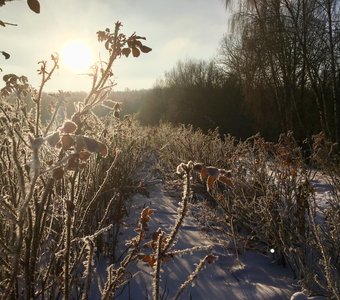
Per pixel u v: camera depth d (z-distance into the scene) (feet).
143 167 25.76
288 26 56.54
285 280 10.87
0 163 6.82
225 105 91.35
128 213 15.78
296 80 61.00
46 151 6.72
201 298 9.62
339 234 10.02
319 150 13.46
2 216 6.55
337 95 54.13
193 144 23.61
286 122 58.13
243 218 13.78
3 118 6.22
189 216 16.43
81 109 6.01
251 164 13.83
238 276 10.98
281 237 11.21
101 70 5.99
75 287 8.30
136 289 9.72
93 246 5.45
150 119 118.21
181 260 11.71
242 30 59.57
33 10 4.51
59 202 7.39
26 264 5.92
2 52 5.93
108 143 12.14
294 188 12.24
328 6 48.47
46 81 5.94
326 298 8.90
